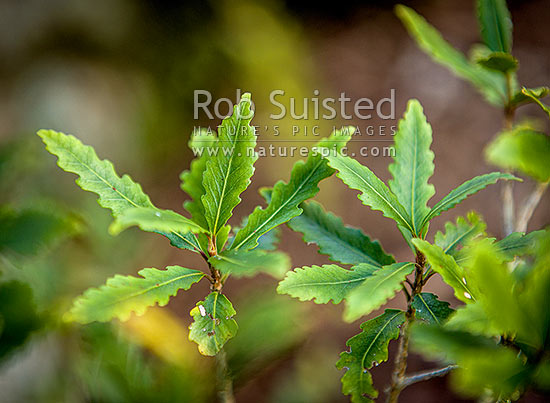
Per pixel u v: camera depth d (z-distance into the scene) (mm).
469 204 1313
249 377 539
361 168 527
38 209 583
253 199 1372
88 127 1352
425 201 540
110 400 533
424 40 604
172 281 518
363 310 493
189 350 624
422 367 1027
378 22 1899
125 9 1524
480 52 615
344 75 1732
